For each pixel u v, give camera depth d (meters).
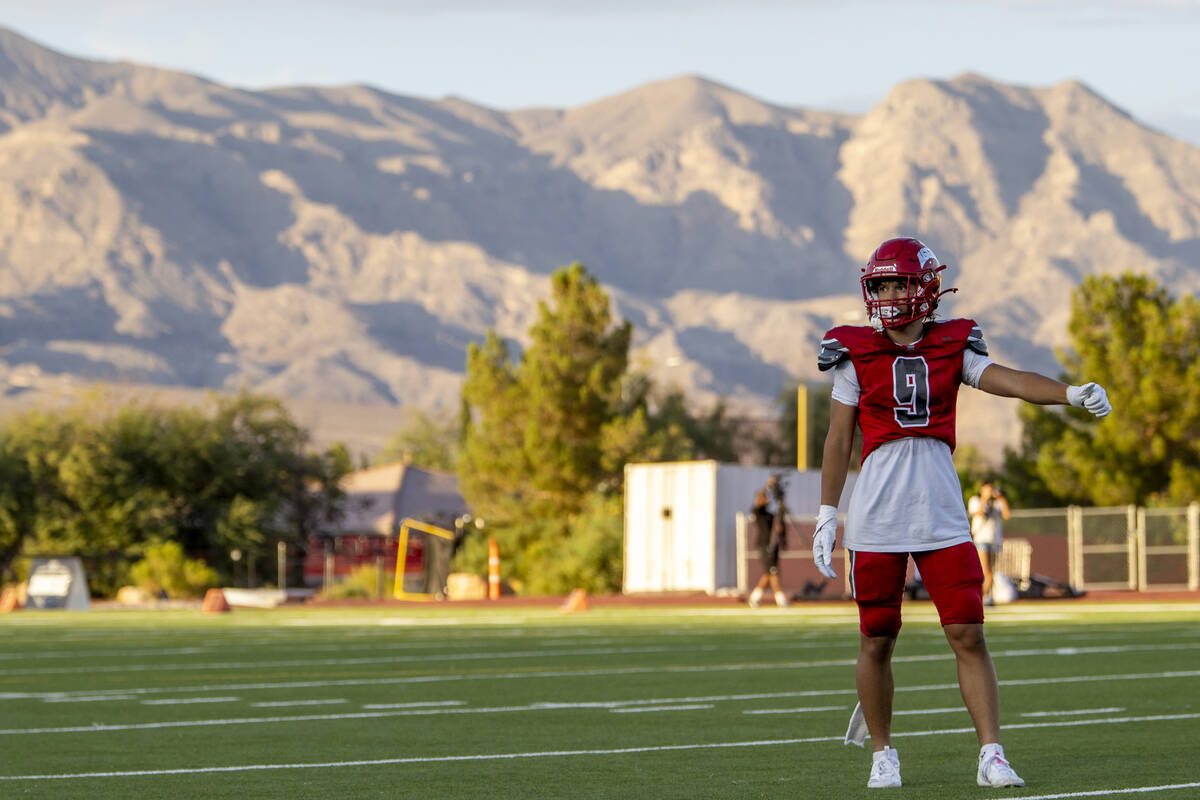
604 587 109.25
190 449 144.12
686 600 94.38
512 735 24.80
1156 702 28.39
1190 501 107.94
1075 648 43.72
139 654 48.19
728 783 18.73
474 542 119.94
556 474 120.25
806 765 20.33
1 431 141.12
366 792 18.50
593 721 26.83
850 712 27.70
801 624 61.88
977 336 18.11
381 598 113.81
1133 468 113.31
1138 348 113.81
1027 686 31.75
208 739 24.77
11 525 135.25
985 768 17.72
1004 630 53.41
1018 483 123.69
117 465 137.62
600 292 126.19
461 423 173.88
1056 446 116.88
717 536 100.81
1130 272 116.44
